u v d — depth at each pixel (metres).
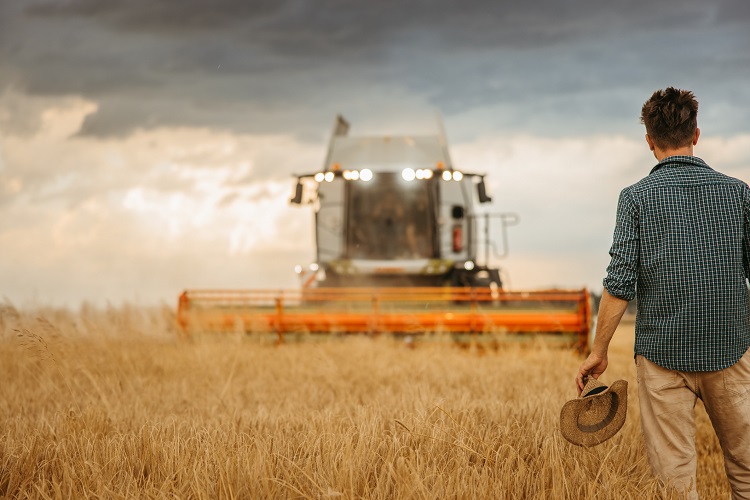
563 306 13.66
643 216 4.05
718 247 3.97
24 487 4.10
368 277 16.23
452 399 7.01
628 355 13.76
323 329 13.41
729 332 3.98
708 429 6.75
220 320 12.98
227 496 3.78
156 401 7.80
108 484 4.07
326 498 3.73
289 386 9.06
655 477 4.15
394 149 16.44
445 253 16.14
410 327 13.12
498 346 13.16
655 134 4.19
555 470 4.25
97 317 11.81
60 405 7.06
